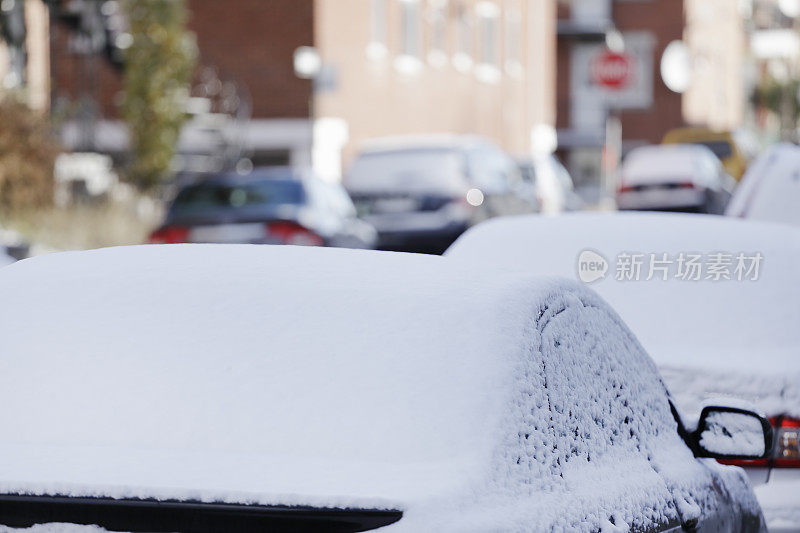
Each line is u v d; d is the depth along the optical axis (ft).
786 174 69.72
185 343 21.47
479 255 45.44
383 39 202.18
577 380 23.89
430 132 219.82
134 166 160.15
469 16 238.89
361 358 21.12
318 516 18.26
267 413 20.47
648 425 27.12
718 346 39.40
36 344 21.77
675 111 313.94
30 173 124.98
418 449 19.99
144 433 20.43
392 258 24.40
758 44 376.27
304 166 181.27
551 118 296.51
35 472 19.06
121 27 164.35
